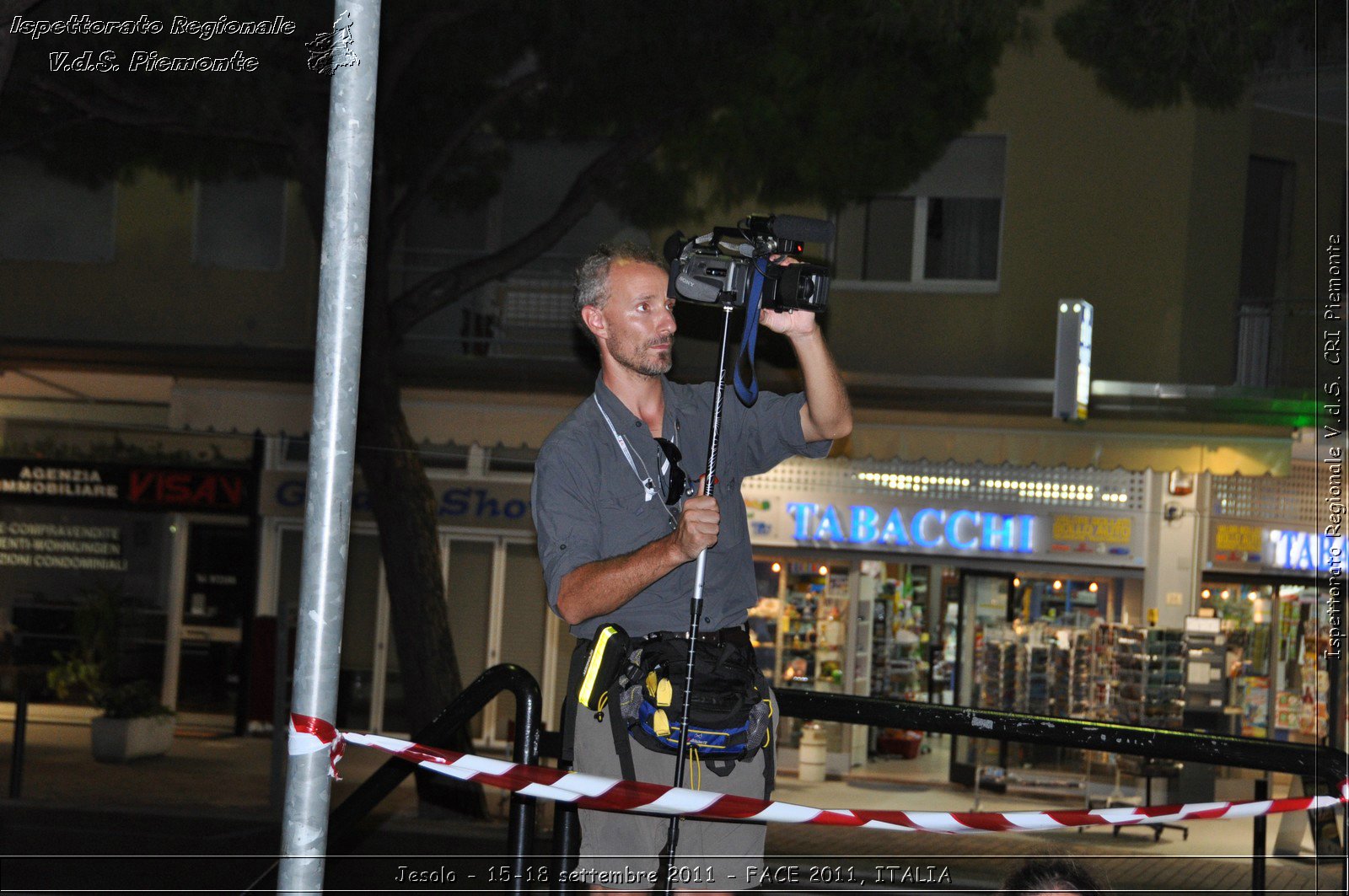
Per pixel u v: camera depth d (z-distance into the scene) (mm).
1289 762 5012
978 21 13680
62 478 23672
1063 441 18359
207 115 13250
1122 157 20422
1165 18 13734
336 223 3262
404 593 16562
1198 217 20172
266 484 23672
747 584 4430
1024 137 20703
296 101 14039
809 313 4141
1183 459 18047
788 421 4398
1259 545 20734
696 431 4387
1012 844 12055
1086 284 20516
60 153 16047
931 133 15258
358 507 23344
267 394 20469
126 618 23641
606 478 4211
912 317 21109
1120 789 19172
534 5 14883
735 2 14852
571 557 4035
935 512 21203
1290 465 17766
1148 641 20125
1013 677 20625
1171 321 20156
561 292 21969
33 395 23250
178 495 23703
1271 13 13844
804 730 21344
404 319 16703
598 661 4074
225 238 22375
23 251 22438
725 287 3979
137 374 21156
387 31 15023
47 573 23812
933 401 18609
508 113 17219
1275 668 21188
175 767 20031
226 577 23719
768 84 15062
